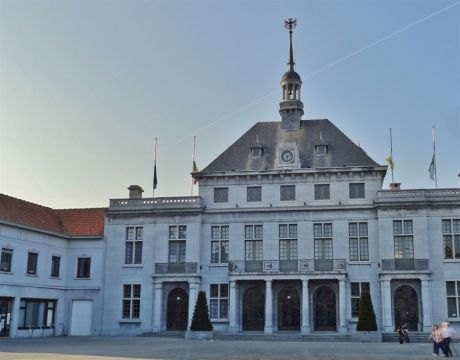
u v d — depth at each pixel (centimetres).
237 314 4509
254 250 4641
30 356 2575
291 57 5331
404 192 4459
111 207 4900
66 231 4975
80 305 4822
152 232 4806
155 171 5119
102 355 2648
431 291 4281
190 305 4569
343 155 4753
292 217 4625
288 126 5056
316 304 4494
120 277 4781
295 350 3039
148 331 4631
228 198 4750
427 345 3494
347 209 4550
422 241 4356
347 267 4453
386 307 4281
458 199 4372
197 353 2800
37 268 4534
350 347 3291
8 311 4219
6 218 4228
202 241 4725
